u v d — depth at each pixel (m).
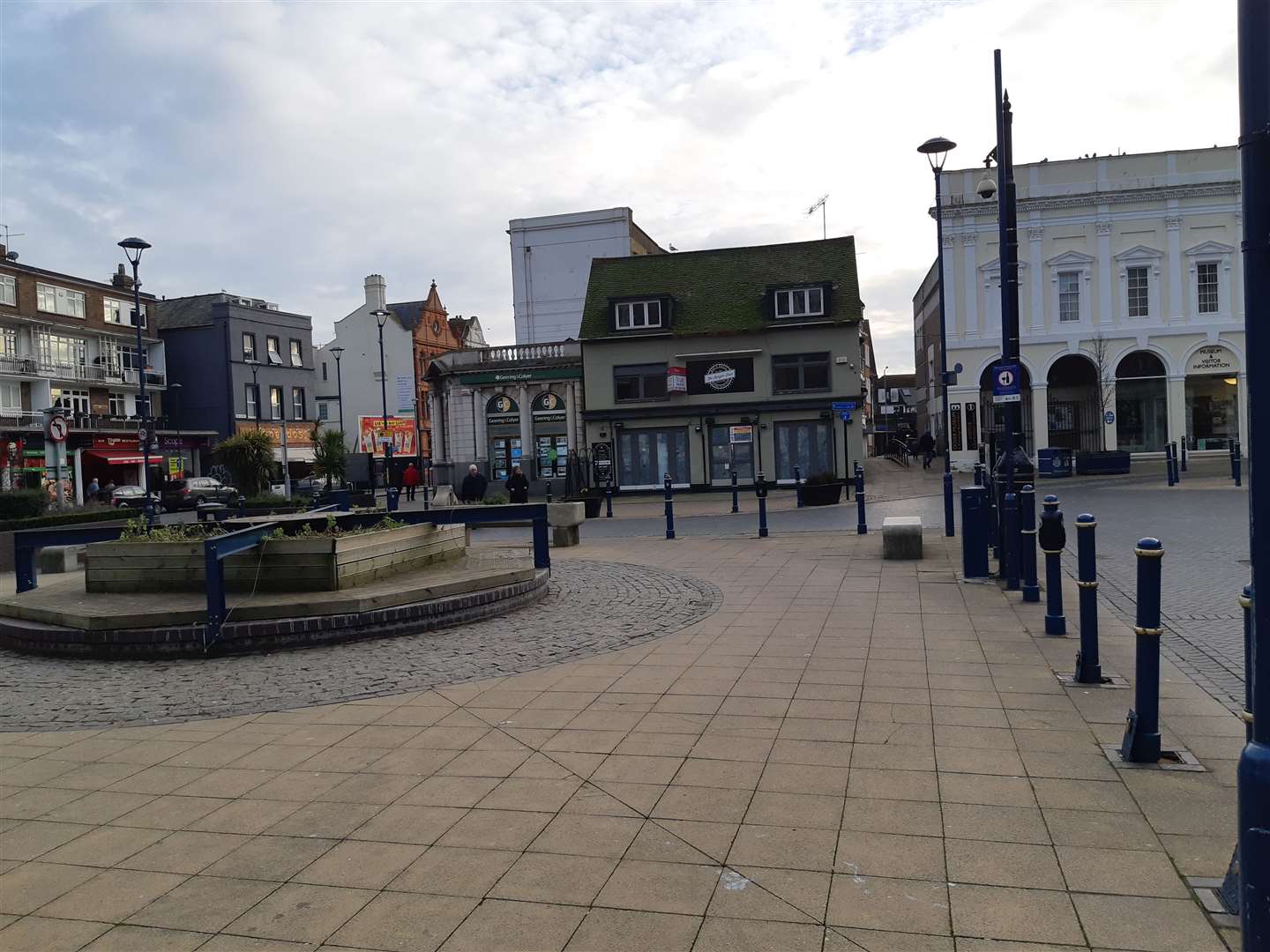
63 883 3.83
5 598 11.08
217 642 8.14
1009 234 11.34
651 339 36.59
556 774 4.87
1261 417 2.46
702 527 20.95
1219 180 36.75
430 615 8.92
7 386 42.62
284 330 57.47
